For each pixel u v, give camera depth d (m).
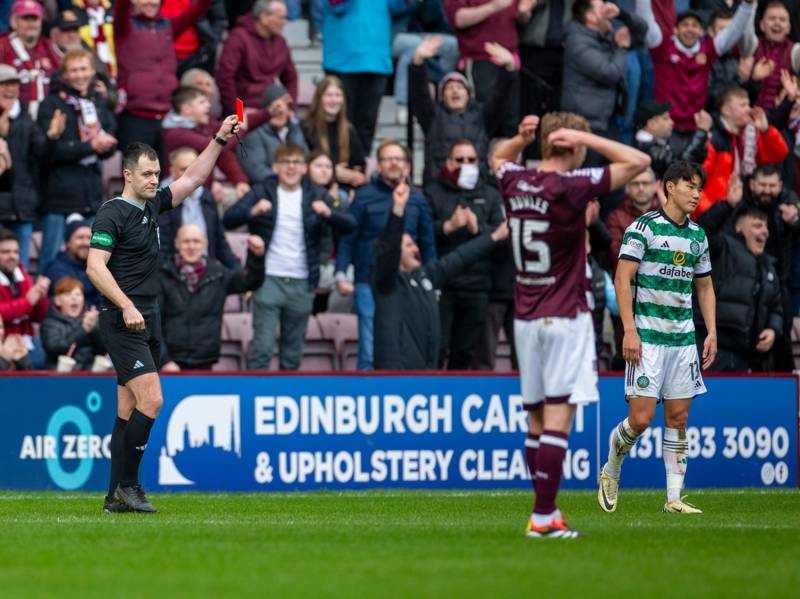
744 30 57.44
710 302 32.72
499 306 47.69
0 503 33.53
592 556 21.67
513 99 55.41
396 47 56.12
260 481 39.16
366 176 53.56
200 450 38.62
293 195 44.62
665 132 50.94
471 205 47.47
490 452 41.47
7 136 44.47
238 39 51.97
